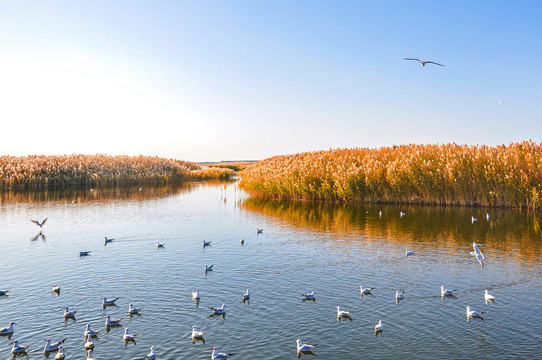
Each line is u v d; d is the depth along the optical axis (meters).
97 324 22.19
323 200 77.38
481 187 61.72
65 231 47.53
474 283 28.00
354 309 23.86
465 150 65.94
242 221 54.28
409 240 40.94
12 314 23.52
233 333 20.92
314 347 19.38
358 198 72.44
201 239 42.81
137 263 33.53
